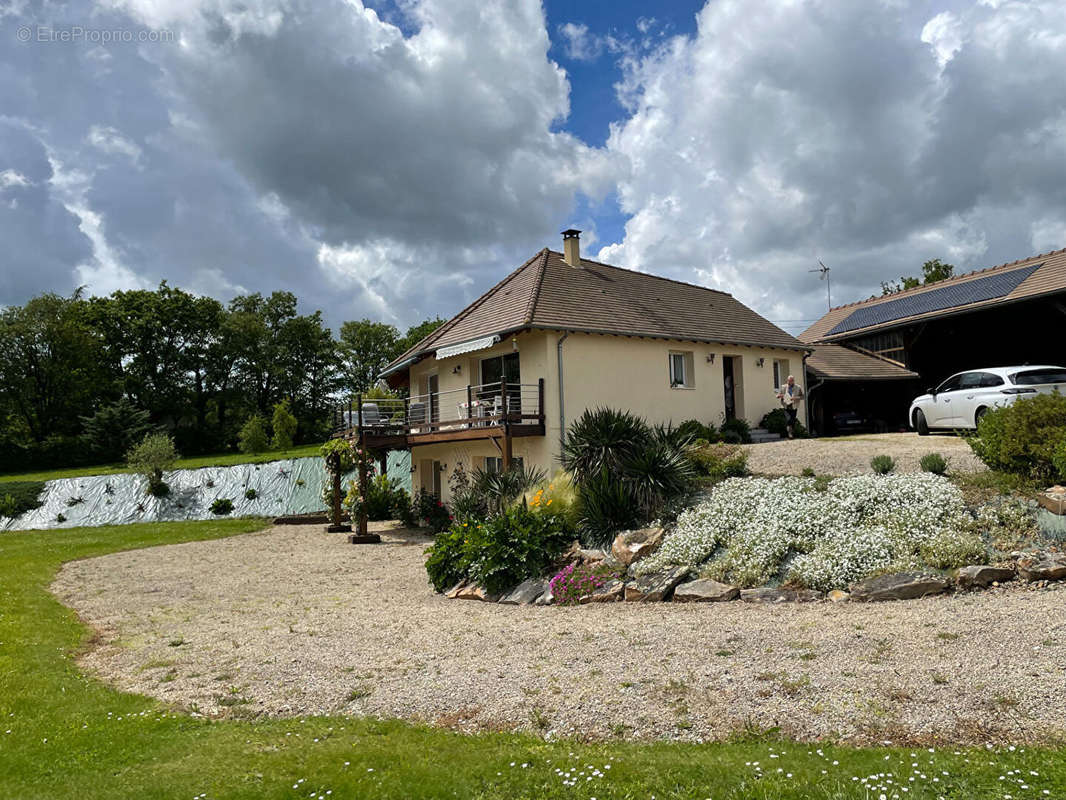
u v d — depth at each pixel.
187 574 14.12
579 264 23.33
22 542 20.89
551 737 4.96
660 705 5.32
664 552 10.24
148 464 27.92
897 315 27.14
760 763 4.26
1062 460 9.84
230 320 57.50
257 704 6.07
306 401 63.09
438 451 22.72
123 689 6.71
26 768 4.81
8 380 47.09
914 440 18.03
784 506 11.07
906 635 6.38
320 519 24.36
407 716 5.58
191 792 4.34
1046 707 4.62
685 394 21.30
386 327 68.62
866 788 3.82
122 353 54.03
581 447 13.27
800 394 23.23
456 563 11.09
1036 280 21.88
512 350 19.45
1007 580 8.16
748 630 7.11
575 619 8.48
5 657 7.89
